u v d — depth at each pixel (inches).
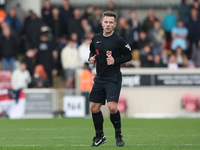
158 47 2440.9
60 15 2415.1
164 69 2181.3
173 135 1270.9
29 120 1859.0
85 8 2819.9
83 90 2041.1
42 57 2223.2
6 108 2015.3
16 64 2345.0
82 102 2030.0
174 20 2556.6
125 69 2167.8
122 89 2164.1
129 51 932.0
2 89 2012.8
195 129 1470.2
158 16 2864.2
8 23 2372.0
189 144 1031.0
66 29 2413.9
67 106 2031.3
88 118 1967.3
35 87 2143.2
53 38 2385.6
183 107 2183.8
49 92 2049.7
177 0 2886.3
